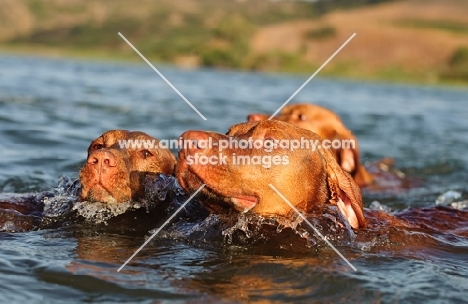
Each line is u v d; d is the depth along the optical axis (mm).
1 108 17547
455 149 17266
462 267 6898
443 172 14539
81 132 15031
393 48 88812
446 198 11789
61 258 6465
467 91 50844
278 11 161375
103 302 5457
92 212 8055
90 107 19781
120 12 147875
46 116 16891
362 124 21406
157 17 143750
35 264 6199
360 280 6129
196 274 6238
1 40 121750
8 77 29203
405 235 7766
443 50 87562
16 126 14898
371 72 78812
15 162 11695
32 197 8781
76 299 5504
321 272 6301
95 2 151000
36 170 11250
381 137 18828
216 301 5543
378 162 14703
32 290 5625
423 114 25953
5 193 9289
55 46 115375
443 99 36094
